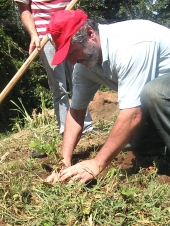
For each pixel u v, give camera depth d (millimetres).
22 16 2549
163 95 1812
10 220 1708
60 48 1751
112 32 1804
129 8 6512
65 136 2148
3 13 5820
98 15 6395
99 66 1913
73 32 1726
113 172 1922
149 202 1764
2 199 1816
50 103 5668
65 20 1736
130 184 1909
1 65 5469
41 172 2119
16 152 2594
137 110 1796
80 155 2418
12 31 5875
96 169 1860
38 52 2373
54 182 1890
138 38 1780
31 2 2553
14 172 2148
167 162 2176
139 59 1762
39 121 3307
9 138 2949
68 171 1867
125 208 1696
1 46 5512
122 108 1792
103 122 3086
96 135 2818
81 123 2166
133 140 2266
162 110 1848
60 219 1665
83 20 1758
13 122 5109
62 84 2654
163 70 1901
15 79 2326
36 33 2500
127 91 1788
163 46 1863
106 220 1653
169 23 6219
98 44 1802
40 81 5875
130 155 2305
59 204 1746
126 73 1775
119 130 1805
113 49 1785
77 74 2086
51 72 2613
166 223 1632
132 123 1805
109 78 1945
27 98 5594
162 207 1746
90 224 1611
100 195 1763
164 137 1930
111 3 6719
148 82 1822
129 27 1818
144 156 2297
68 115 2180
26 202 1813
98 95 3838
